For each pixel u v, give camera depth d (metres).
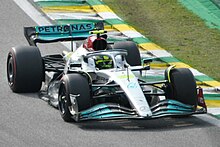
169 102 39.25
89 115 37.97
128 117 37.25
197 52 55.25
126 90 38.47
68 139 36.34
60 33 46.72
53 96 42.69
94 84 39.66
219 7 64.06
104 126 38.78
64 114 39.16
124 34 57.28
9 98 43.44
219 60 53.75
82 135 37.03
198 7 64.31
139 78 41.88
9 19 59.88
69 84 38.56
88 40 42.25
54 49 54.31
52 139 36.34
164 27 59.94
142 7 63.94
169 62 52.31
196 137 37.28
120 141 36.16
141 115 37.22
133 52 45.88
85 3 62.97
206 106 41.06
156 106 38.91
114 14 61.00
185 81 40.06
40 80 44.41
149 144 35.84
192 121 40.22
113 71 39.94
